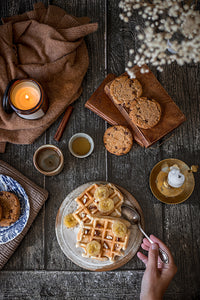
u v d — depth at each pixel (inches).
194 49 29.5
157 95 37.0
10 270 37.5
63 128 39.0
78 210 36.2
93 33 40.6
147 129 36.4
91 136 39.5
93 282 37.2
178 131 39.5
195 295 37.0
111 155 39.1
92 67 40.3
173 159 37.7
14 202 36.5
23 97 36.9
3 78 37.3
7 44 37.7
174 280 37.3
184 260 37.7
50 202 38.4
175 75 40.3
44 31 38.1
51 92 38.4
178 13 32.6
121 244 35.1
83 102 39.9
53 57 38.1
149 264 32.6
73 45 37.5
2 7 41.2
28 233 38.0
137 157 39.1
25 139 38.5
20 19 39.5
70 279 37.3
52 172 36.6
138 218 36.6
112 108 38.0
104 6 40.9
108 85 37.1
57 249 37.7
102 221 35.7
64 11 39.9
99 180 38.8
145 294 31.9
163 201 37.0
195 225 38.1
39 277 37.4
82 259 36.4
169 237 38.0
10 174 38.2
